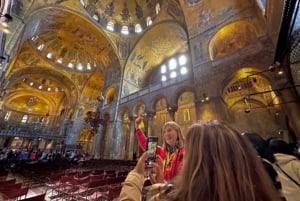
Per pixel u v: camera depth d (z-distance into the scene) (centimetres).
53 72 2938
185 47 2267
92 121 1659
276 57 741
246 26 1296
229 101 1708
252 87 1617
